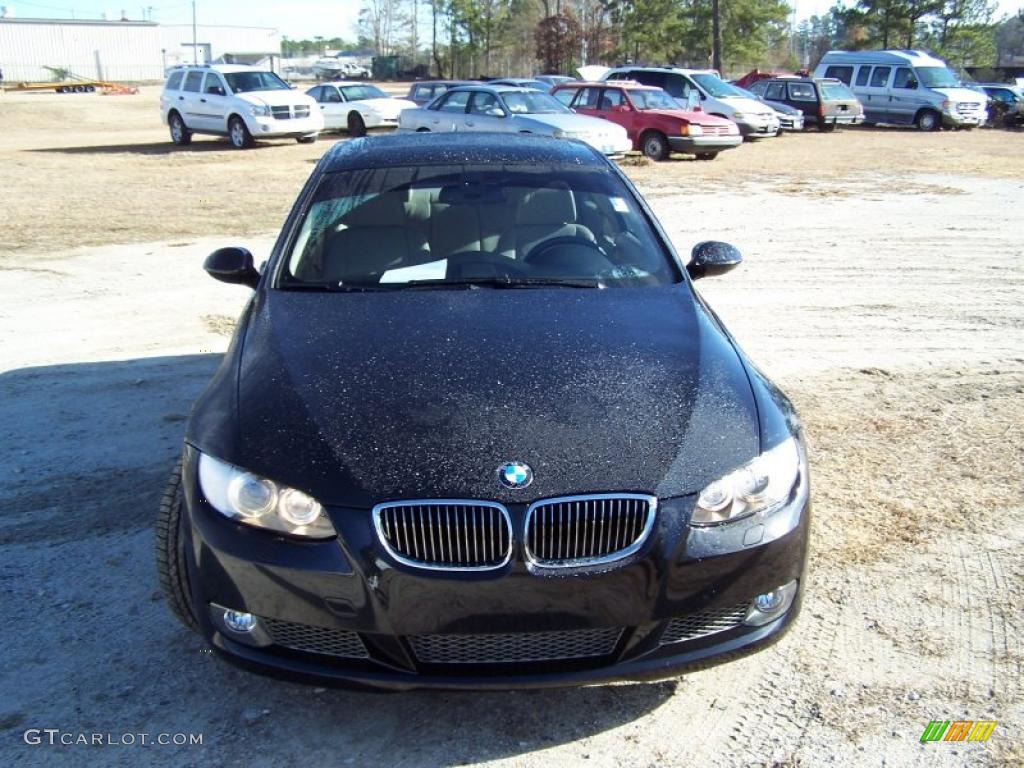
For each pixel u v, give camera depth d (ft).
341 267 13.20
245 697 10.30
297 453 9.38
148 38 285.23
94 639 11.22
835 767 9.29
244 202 45.57
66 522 13.98
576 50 197.77
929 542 13.58
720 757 9.45
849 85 102.53
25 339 23.30
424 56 264.72
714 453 9.55
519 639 9.09
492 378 10.26
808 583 12.50
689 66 199.72
